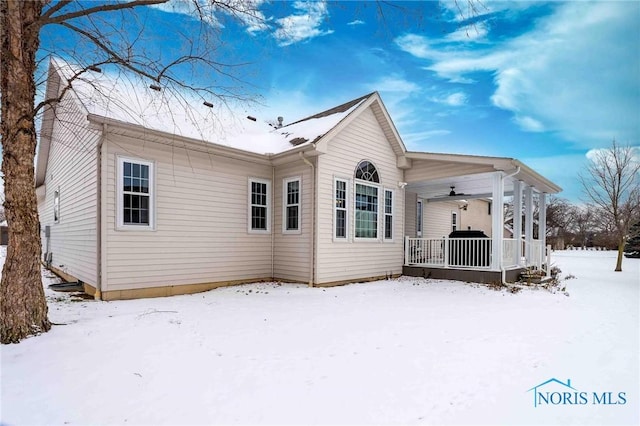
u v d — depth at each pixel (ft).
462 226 64.75
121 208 24.13
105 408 9.32
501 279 32.78
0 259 49.80
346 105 39.27
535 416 9.29
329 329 17.37
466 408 9.61
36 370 11.51
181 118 30.01
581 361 13.43
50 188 42.65
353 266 34.22
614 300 26.86
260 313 20.57
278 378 11.37
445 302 25.03
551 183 40.27
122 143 24.30
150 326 16.90
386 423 8.75
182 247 27.43
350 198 34.09
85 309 20.17
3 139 14.61
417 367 12.51
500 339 16.06
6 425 8.45
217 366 12.29
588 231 131.34
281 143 35.09
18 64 14.53
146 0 17.11
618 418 9.25
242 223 31.81
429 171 38.32
